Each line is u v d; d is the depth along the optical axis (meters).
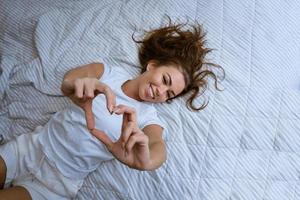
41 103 1.11
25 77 1.13
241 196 0.97
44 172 1.01
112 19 1.19
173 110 1.05
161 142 0.92
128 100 1.04
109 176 1.01
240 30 1.14
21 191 0.99
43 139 1.02
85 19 1.20
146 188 0.99
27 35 1.22
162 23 1.17
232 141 1.01
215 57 1.11
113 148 0.74
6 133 1.11
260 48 1.11
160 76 1.02
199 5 1.19
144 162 0.74
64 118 1.00
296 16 1.17
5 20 1.25
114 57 1.13
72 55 1.14
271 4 1.17
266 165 0.99
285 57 1.12
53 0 1.27
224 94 1.06
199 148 1.01
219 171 0.99
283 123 1.02
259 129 1.02
